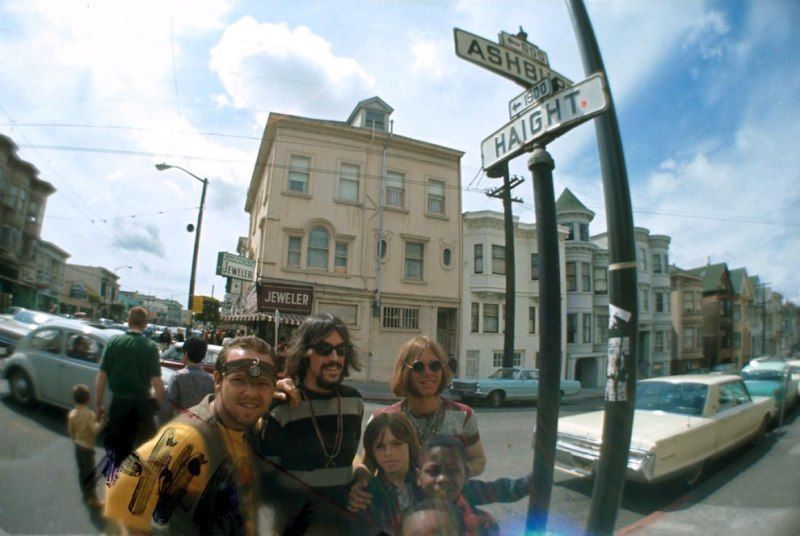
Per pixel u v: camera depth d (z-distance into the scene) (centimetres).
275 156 1430
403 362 185
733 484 337
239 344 148
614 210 169
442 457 151
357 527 137
